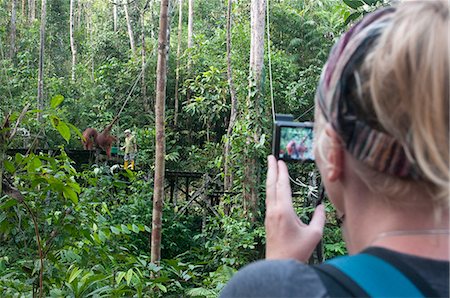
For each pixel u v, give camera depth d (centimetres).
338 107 78
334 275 74
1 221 409
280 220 100
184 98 1964
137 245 1040
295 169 743
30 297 438
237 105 1238
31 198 439
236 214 1006
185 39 2286
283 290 74
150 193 1162
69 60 2617
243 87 1206
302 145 102
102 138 1417
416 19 74
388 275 73
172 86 1978
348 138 77
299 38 1639
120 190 1188
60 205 459
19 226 419
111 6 2700
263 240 971
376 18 81
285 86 1462
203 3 2708
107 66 2022
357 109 76
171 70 1980
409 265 74
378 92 73
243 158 1012
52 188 420
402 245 77
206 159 1622
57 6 2638
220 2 2569
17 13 2578
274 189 102
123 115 1956
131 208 1080
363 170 78
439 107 71
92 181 514
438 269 74
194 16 2683
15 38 2308
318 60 1533
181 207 1266
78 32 2636
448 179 71
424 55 71
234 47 1503
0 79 1769
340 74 79
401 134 73
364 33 79
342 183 84
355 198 81
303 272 76
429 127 70
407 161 73
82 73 2205
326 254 724
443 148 71
